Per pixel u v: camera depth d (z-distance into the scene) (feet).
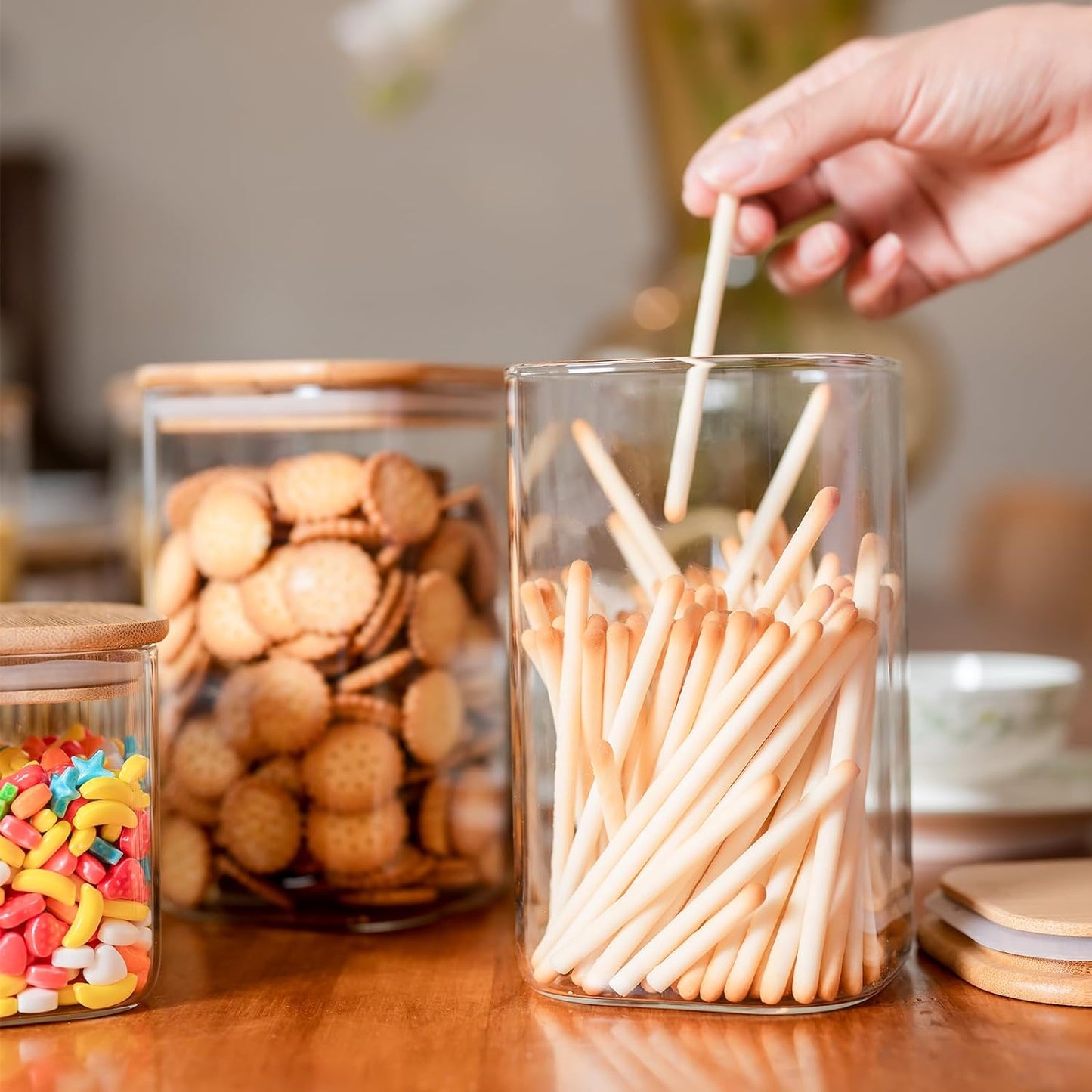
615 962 1.57
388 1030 1.55
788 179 2.03
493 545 2.14
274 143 12.10
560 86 11.86
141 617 1.73
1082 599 6.57
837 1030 1.53
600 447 1.63
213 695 1.98
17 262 12.12
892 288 2.54
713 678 1.54
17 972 1.55
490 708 2.13
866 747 1.60
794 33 4.32
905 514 1.73
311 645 1.93
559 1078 1.40
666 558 1.61
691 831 1.53
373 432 1.95
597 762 1.56
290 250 12.16
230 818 1.98
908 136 2.19
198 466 2.01
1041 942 1.66
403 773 1.97
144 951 1.63
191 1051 1.49
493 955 1.84
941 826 2.37
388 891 1.96
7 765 1.61
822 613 1.55
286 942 1.92
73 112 12.14
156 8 12.07
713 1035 1.52
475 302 12.09
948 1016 1.57
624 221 11.90
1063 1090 1.36
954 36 2.16
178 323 12.23
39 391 12.18
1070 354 11.28
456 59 11.87
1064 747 2.86
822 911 1.54
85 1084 1.40
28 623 1.65
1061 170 2.34
